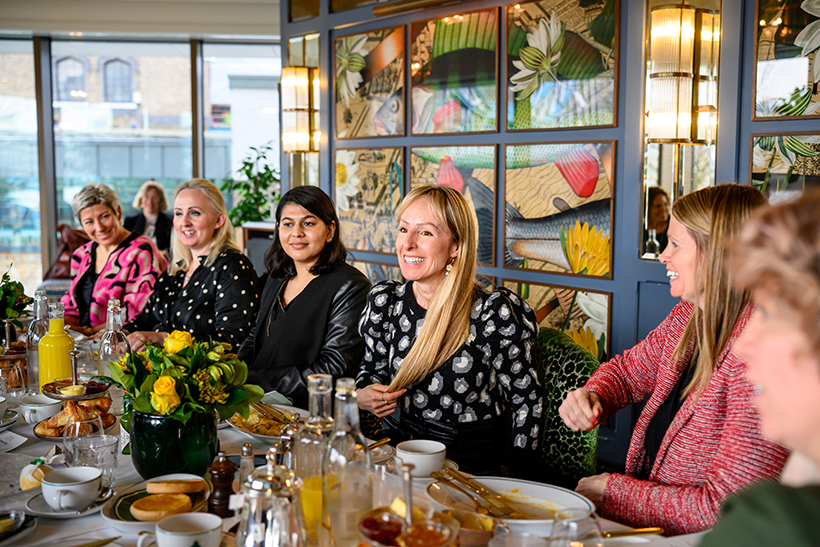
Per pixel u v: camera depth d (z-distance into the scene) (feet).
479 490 3.97
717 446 4.09
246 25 20.53
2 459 4.61
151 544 3.32
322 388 3.43
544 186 11.09
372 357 6.46
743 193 4.32
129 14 20.44
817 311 1.85
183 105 22.21
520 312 5.95
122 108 22.20
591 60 10.27
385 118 13.44
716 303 4.18
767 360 2.00
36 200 22.52
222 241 9.05
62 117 22.11
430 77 12.57
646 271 9.82
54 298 16.01
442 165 12.59
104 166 22.52
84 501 3.74
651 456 4.98
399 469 3.69
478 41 11.75
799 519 1.90
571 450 5.68
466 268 5.82
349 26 13.87
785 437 2.01
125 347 6.21
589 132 10.41
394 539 2.72
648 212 9.82
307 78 14.67
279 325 7.63
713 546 2.06
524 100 11.23
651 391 5.49
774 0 8.50
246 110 22.22
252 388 4.38
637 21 9.61
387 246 13.67
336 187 14.62
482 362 5.81
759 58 8.71
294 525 2.94
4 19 20.21
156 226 20.03
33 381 6.74
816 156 8.34
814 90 8.29
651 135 9.52
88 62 21.88
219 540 3.24
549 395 5.88
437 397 5.87
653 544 3.42
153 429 4.07
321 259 7.72
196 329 8.82
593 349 10.66
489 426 5.89
